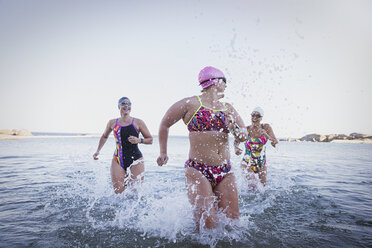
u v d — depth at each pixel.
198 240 1.91
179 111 2.24
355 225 2.31
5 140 25.56
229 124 2.22
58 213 2.58
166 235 2.00
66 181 4.36
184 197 2.64
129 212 2.61
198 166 2.14
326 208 2.86
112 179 3.76
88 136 53.34
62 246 1.82
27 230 2.12
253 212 2.68
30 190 3.66
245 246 1.83
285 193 3.61
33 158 8.69
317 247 1.83
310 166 7.49
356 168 7.18
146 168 6.26
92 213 2.59
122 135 3.97
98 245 1.83
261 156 4.26
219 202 2.10
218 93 2.29
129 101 4.18
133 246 1.82
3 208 2.75
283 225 2.28
